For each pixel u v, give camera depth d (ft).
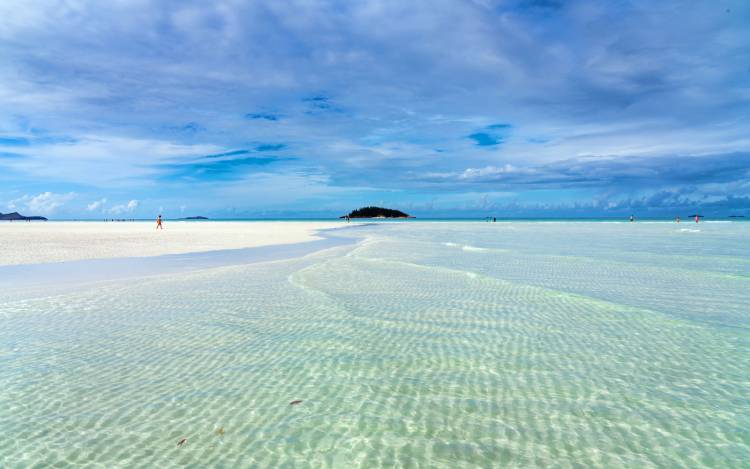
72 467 13.34
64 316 31.01
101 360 22.33
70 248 86.43
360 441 14.97
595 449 14.51
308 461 13.79
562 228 204.33
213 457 13.97
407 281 46.21
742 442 14.88
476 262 63.36
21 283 45.24
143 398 18.01
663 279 47.60
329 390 18.94
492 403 17.81
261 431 15.58
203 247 93.76
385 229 206.39
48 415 16.51
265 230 189.06
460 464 13.67
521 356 23.21
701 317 31.17
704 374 20.72
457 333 27.22
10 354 23.11
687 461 13.82
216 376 20.38
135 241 107.76
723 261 63.46
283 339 25.89
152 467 13.38
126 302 35.65
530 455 14.15
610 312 32.60
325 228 222.89
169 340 25.62
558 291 40.68
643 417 16.62
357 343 25.26
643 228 197.26
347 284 44.39
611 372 20.98
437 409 17.26
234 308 33.68
